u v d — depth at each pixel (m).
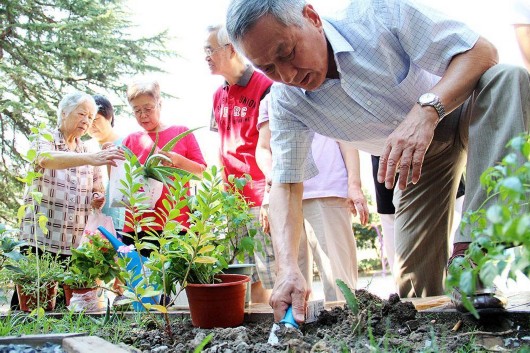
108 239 2.62
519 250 1.09
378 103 2.20
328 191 3.10
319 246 3.09
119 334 1.98
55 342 1.63
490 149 1.78
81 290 2.76
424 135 1.80
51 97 12.20
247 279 2.17
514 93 1.76
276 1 1.80
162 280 2.10
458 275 1.17
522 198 1.12
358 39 2.12
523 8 2.81
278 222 2.22
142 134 3.53
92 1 12.83
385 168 1.84
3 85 11.23
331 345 1.58
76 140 3.64
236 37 1.86
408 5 2.04
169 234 2.04
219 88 3.55
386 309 1.81
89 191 3.60
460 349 1.46
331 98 2.23
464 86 1.88
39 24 12.15
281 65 1.90
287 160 2.30
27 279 2.82
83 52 12.21
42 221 2.42
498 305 1.70
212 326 2.05
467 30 1.97
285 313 1.92
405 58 2.15
